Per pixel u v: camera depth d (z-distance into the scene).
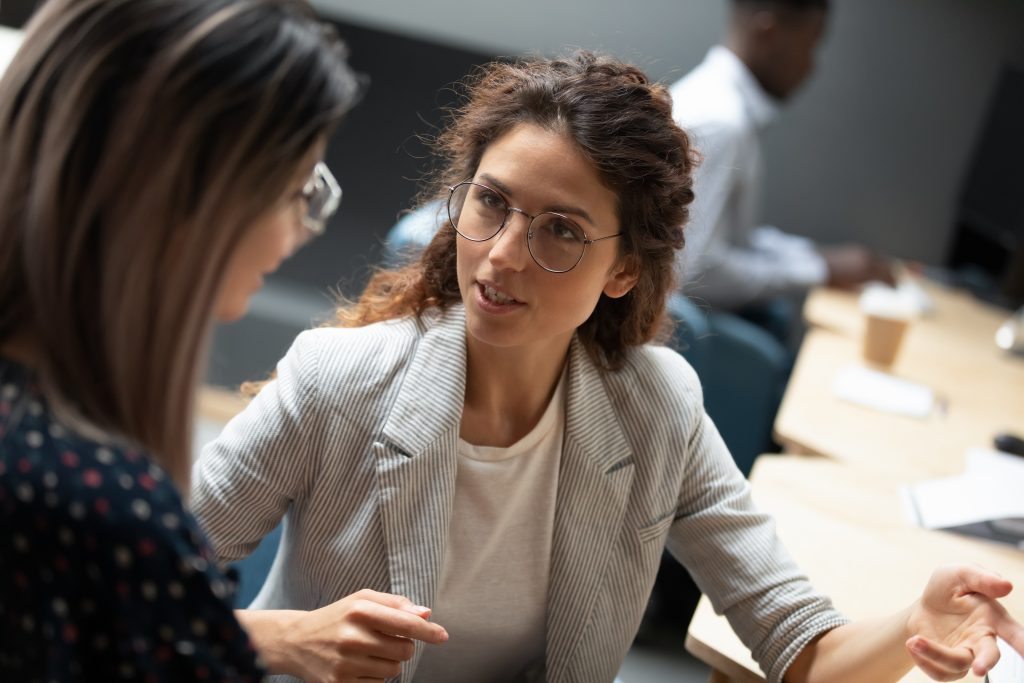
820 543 1.51
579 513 1.22
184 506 0.71
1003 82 3.27
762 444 2.62
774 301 3.16
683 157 1.13
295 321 3.35
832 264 3.14
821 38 2.86
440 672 1.23
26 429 0.68
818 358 2.45
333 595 1.19
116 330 0.70
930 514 1.65
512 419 1.20
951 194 3.65
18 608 0.67
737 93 2.83
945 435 2.06
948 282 3.42
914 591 1.42
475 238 1.09
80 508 0.66
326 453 1.15
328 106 0.73
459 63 3.29
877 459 1.88
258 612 1.08
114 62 0.67
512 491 1.20
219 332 3.36
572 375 1.22
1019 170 3.14
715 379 2.63
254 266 0.77
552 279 1.07
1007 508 1.64
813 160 3.66
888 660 1.12
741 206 2.95
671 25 3.42
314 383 1.15
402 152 3.36
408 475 1.15
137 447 0.72
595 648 1.24
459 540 1.19
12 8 3.00
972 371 2.55
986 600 1.09
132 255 0.69
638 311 1.22
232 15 0.69
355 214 3.42
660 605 2.54
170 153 0.67
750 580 1.23
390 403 1.16
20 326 0.71
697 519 1.28
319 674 1.03
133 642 0.67
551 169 1.06
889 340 2.44
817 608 1.21
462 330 1.19
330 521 1.17
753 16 2.79
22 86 0.68
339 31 3.30
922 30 3.49
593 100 1.07
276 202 0.73
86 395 0.70
